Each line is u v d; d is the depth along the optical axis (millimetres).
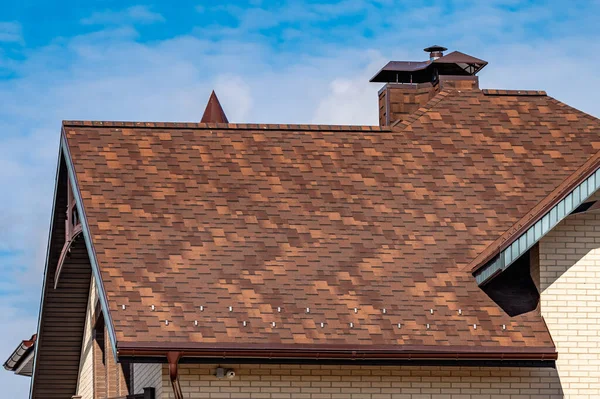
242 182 30891
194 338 25703
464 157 32562
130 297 26422
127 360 25328
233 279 27516
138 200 29688
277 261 28281
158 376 26969
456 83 36469
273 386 26969
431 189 31266
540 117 34406
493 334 27219
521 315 27891
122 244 28062
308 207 30219
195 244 28438
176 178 30750
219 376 26625
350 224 29781
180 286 27031
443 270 28672
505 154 32719
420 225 29984
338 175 31531
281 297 27219
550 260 28234
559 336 28000
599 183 27297
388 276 28297
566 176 31953
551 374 27969
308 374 27172
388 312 27266
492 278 27938
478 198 31031
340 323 26750
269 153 32219
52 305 37031
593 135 33688
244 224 29359
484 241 29625
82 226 29234
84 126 32344
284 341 26047
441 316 27406
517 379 27922
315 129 33344
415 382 27578
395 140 33188
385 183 31359
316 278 27938
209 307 26594
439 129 33656
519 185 31562
